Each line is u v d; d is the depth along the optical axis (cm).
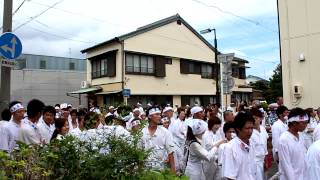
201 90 3152
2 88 773
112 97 2614
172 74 2878
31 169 288
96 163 311
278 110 720
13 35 704
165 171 347
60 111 1038
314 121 873
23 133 559
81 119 758
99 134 392
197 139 570
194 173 557
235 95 3812
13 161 281
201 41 3153
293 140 506
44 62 3475
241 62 3856
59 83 3195
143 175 326
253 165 466
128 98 2536
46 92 3138
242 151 450
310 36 1057
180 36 2953
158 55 2748
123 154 327
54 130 574
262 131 665
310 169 418
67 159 309
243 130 450
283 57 1120
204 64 3212
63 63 3566
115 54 2569
